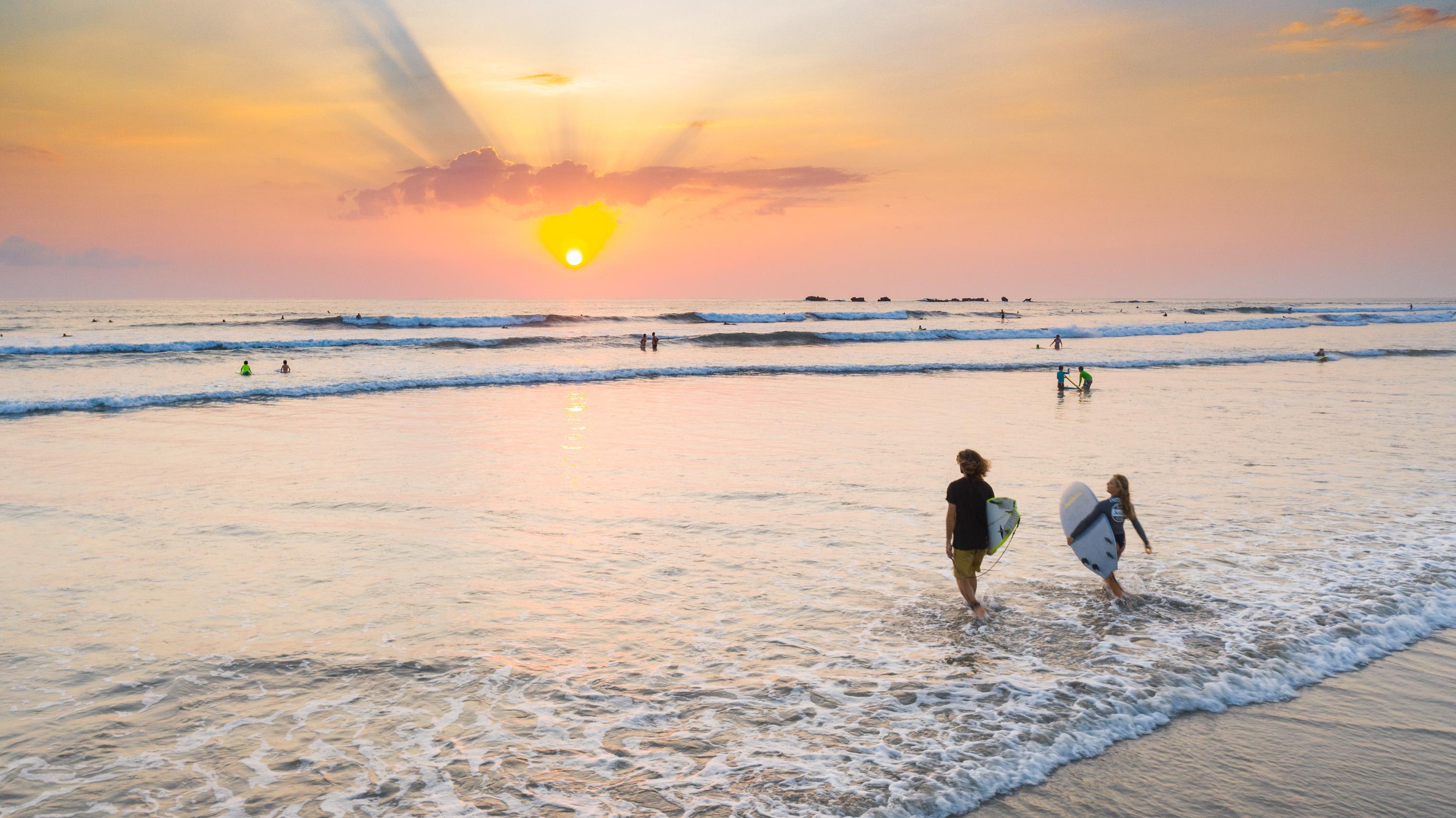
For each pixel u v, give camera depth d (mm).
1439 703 5766
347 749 4953
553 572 8602
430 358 44656
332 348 50312
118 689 5746
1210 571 8516
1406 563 8766
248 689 5762
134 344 46094
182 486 13000
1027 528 10359
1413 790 4691
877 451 16359
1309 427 19578
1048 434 18578
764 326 87000
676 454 16078
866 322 97438
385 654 6398
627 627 7008
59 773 4637
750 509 11477
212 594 7816
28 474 13906
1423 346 52219
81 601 7586
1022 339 66688
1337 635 6801
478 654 6426
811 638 6758
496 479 13578
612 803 4383
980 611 7180
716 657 6371
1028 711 5469
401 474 14031
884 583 8219
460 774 4664
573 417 22062
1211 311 155625
